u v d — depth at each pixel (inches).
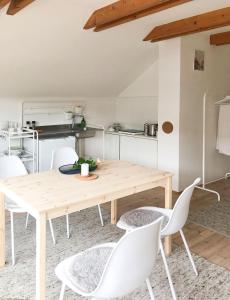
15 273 94.3
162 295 85.4
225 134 184.9
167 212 98.8
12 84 172.6
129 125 232.2
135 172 108.3
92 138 229.3
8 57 147.9
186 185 179.3
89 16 136.6
